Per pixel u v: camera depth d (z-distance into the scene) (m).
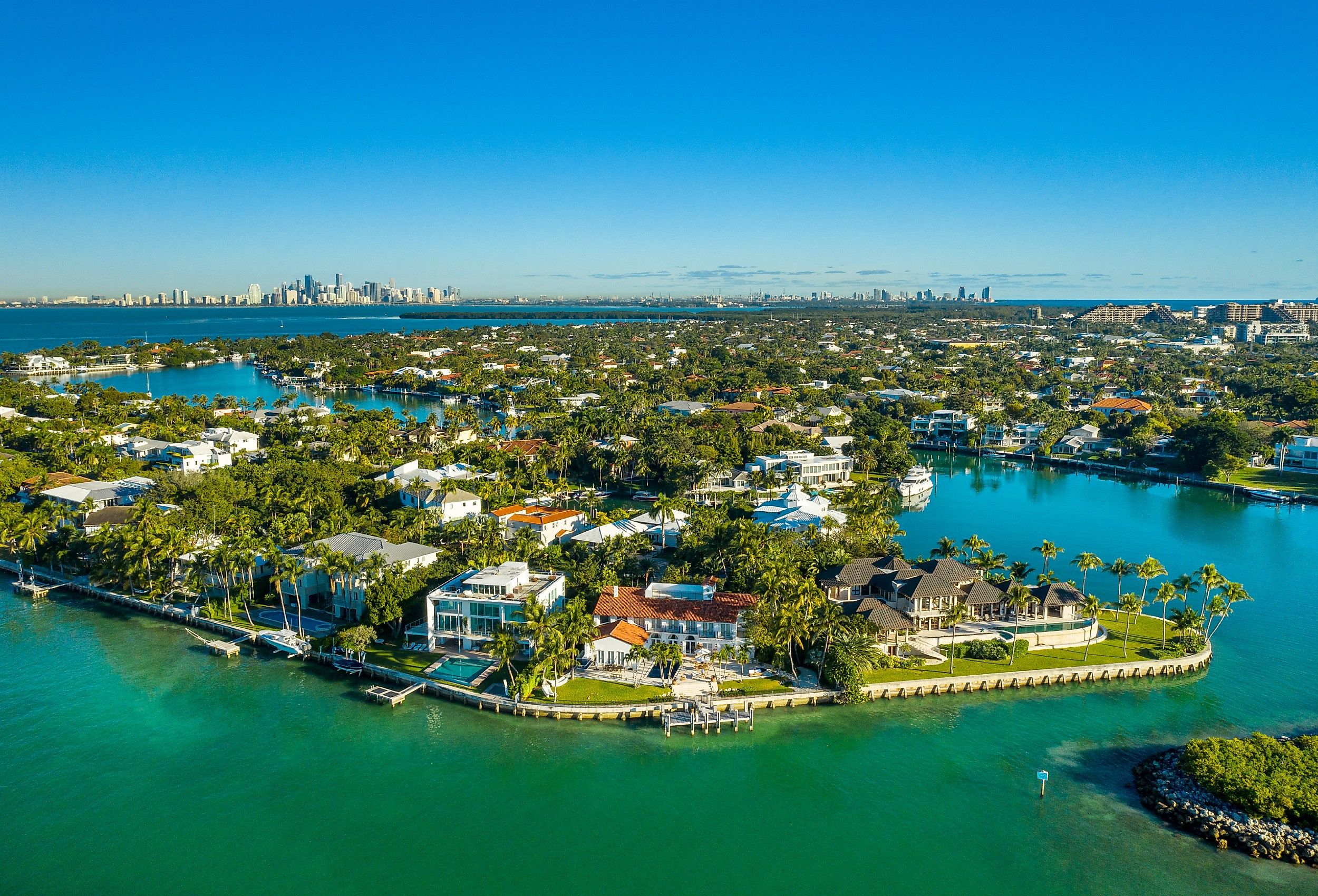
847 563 136.62
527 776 92.12
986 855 79.75
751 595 124.62
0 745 97.19
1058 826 83.50
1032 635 120.44
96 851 80.19
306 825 84.00
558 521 172.75
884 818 85.25
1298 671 116.00
